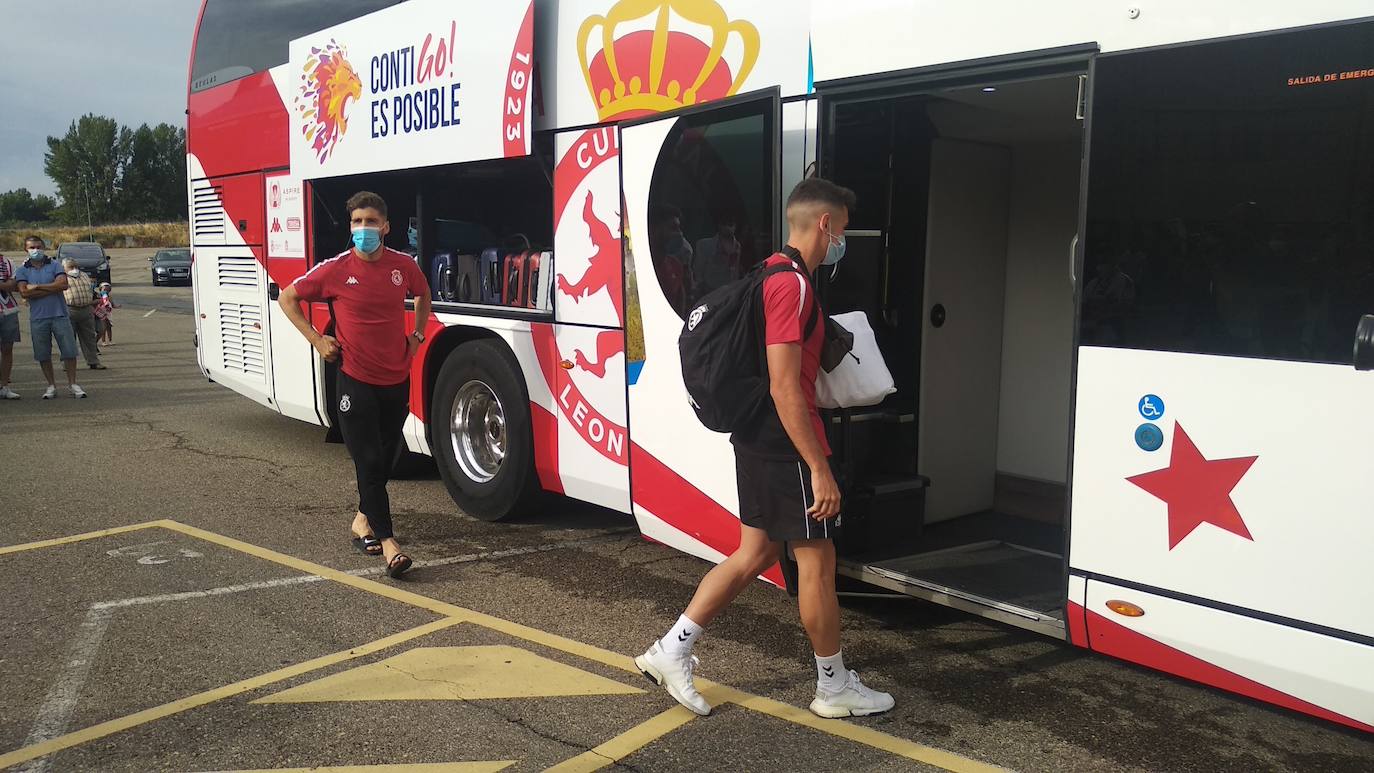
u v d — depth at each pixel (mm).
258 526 6031
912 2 3662
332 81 6953
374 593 4844
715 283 4289
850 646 4203
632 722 3500
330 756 3248
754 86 4285
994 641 4266
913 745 3340
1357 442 2752
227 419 10008
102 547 5559
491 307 5996
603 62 5016
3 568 5172
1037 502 5391
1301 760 3252
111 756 3240
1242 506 2975
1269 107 2881
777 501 3279
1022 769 3186
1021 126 4863
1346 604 2801
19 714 3533
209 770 3156
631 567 5305
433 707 3605
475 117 5680
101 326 17844
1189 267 3053
